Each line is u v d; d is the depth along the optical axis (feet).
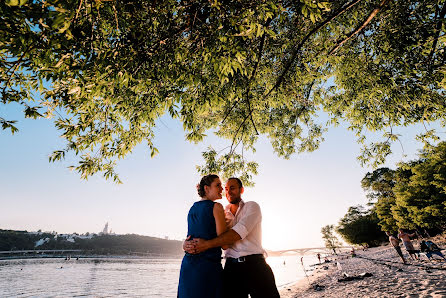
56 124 12.00
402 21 15.12
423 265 36.73
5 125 9.59
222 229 7.22
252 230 8.41
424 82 16.69
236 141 24.44
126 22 9.65
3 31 6.82
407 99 18.74
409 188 97.09
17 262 434.71
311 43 19.07
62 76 8.52
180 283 7.06
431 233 123.44
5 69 8.66
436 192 87.35
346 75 23.12
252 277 7.84
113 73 9.02
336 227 226.79
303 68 20.99
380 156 24.32
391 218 135.13
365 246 224.94
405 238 44.62
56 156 12.48
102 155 14.40
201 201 7.81
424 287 21.01
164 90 13.62
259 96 21.08
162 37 10.15
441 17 15.19
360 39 19.34
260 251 8.21
